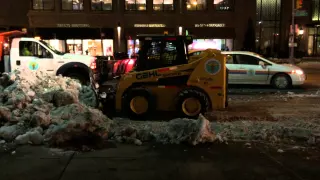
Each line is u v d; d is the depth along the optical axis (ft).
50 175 16.67
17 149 20.48
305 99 40.73
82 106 26.89
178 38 29.60
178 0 122.93
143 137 22.48
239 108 34.81
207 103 28.37
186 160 18.83
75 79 41.06
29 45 43.24
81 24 121.08
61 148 20.66
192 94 28.22
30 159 18.86
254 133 23.62
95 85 35.96
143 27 123.54
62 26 120.26
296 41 141.59
